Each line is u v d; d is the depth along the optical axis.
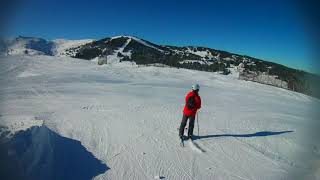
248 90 30.02
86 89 21.69
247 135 11.21
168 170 7.70
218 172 7.81
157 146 9.30
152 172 7.50
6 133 6.82
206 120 13.18
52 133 8.52
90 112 13.29
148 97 19.00
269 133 11.73
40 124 8.35
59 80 27.36
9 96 17.72
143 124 11.64
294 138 11.22
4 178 5.70
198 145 9.67
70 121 11.38
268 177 7.70
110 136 9.90
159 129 11.09
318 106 23.53
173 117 13.14
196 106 9.91
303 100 27.66
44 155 7.06
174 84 29.62
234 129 11.91
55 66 41.53
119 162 7.93
